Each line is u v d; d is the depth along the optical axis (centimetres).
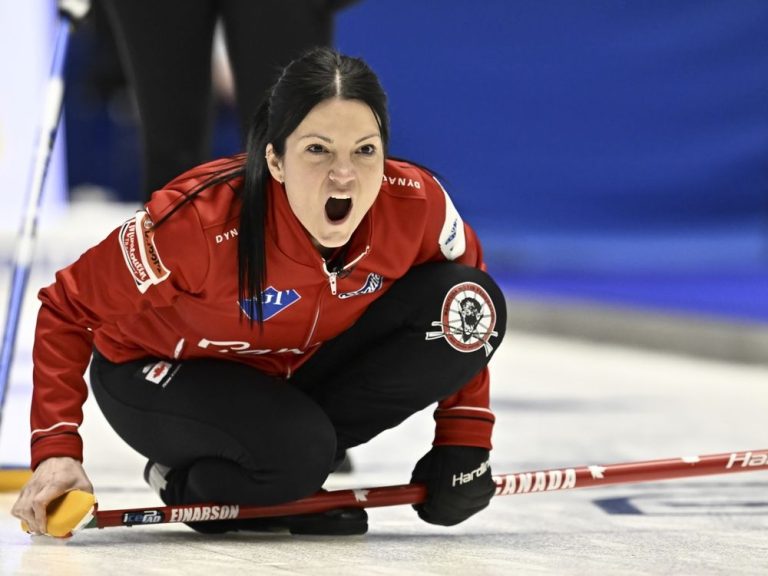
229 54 1184
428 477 869
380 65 2834
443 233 844
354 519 859
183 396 838
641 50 2738
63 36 1222
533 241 2959
